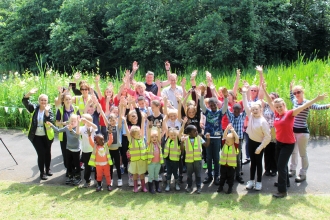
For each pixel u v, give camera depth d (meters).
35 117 6.44
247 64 18.73
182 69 19.86
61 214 5.12
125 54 22.12
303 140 6.04
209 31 17.05
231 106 6.88
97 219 4.98
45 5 23.95
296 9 23.03
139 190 5.97
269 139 5.62
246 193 5.79
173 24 19.38
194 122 6.31
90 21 22.66
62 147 6.52
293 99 6.44
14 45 24.47
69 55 21.42
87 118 6.00
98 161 5.86
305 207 5.23
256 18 19.02
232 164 5.66
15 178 6.62
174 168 5.92
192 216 5.02
